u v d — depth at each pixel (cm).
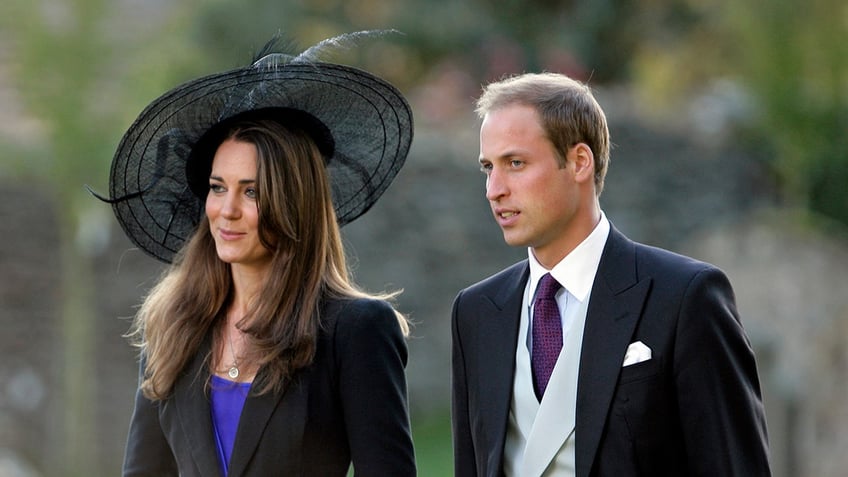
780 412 3322
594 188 1270
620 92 5997
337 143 1308
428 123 5291
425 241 4884
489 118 1253
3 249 4241
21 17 3819
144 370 1290
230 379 1221
